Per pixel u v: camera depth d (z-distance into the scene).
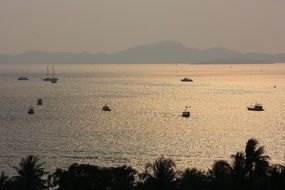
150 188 90.56
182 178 99.31
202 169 164.62
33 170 105.38
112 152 196.75
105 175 103.44
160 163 93.00
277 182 80.50
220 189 86.88
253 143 91.94
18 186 99.75
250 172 88.44
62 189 102.06
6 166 170.25
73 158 184.50
